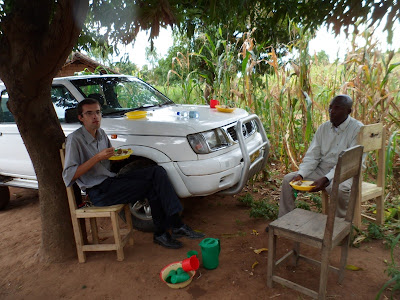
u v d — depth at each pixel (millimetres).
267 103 5480
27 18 2453
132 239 3348
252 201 4227
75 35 2459
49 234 3131
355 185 2395
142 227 3631
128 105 4297
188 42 6734
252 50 5465
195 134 3207
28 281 2871
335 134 3264
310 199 4285
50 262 3125
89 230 3861
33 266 3100
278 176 5312
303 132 5152
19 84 2670
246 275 2756
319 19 2352
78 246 3051
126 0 2357
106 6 2451
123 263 3029
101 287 2709
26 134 2906
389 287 2496
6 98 4348
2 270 3098
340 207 3125
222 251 3166
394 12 1952
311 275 2729
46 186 3041
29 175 4254
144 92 4676
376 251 3035
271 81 5965
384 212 3676
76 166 2836
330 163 3334
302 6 2467
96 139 3094
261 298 2461
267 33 3145
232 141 3500
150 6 2250
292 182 3045
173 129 3258
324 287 2256
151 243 3402
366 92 4613
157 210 3203
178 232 3328
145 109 4258
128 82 4605
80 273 2926
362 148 2291
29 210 4684
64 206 3098
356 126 3172
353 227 3117
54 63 2605
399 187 4387
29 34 2479
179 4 2621
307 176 3445
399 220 3543
